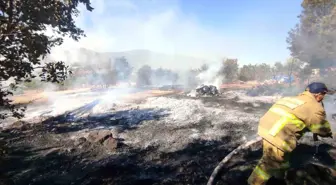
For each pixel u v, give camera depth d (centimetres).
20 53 281
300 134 268
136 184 346
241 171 354
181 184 344
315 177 283
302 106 264
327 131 262
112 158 444
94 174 380
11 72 280
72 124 711
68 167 412
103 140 519
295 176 289
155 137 566
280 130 265
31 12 273
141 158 443
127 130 632
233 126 626
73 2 359
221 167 355
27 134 613
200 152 461
